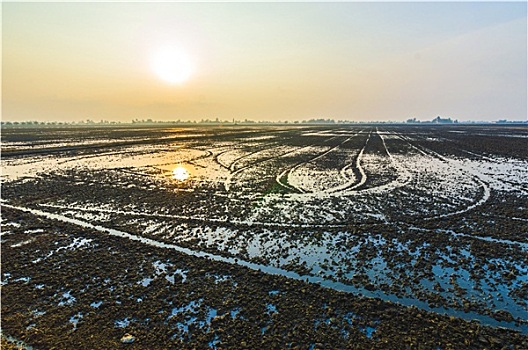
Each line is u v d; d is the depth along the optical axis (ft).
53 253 32.58
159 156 109.19
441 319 21.53
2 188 61.16
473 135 219.41
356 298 23.99
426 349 18.97
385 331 20.43
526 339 19.77
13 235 37.45
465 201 50.37
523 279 26.78
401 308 22.72
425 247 33.17
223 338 19.97
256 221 41.96
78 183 65.41
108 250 33.22
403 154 113.70
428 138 193.16
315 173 76.23
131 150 128.57
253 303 23.57
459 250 32.30
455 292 24.98
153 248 33.55
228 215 44.50
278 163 92.38
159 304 23.61
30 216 44.19
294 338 19.85
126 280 27.20
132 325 21.33
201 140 181.68
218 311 22.75
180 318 21.97
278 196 54.44
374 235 36.70
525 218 41.81
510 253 31.45
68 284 26.55
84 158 104.01
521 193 55.42
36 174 75.36
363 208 47.03
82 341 19.79
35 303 23.95
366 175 73.51
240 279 27.09
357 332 20.33
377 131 292.20
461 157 104.83
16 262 30.66
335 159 100.83
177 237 36.96
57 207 48.88
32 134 247.50
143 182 66.33
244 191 58.18
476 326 20.88
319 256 31.63
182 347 19.26
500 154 111.55
